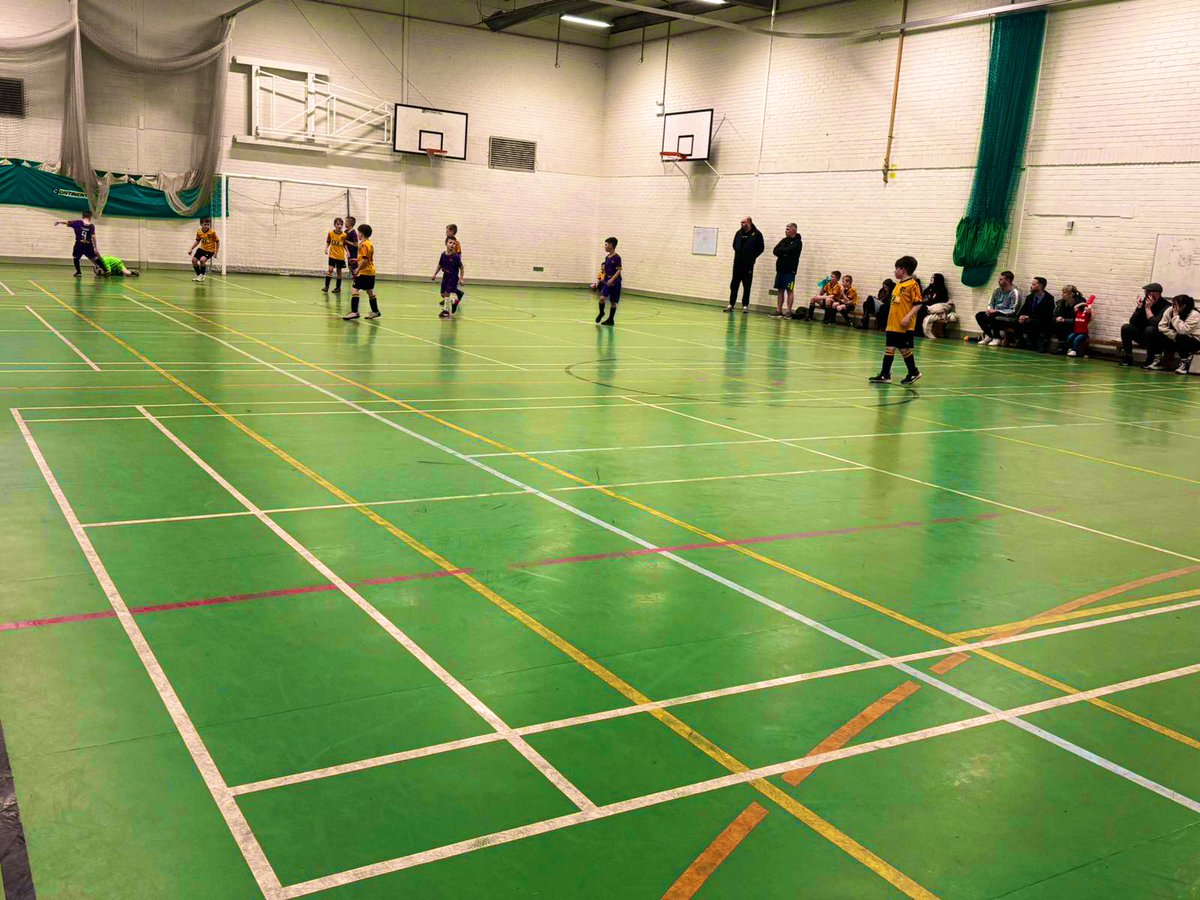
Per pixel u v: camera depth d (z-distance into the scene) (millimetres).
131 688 3295
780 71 22625
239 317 14820
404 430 7676
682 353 13961
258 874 2383
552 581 4562
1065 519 6223
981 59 18297
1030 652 4062
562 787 2840
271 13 23188
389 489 5977
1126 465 7965
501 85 26297
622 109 27391
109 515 5121
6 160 21000
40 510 5133
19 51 20625
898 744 3217
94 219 22125
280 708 3217
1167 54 15586
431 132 25391
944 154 19109
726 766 3014
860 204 20969
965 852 2646
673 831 2654
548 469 6723
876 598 4609
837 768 3043
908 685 3672
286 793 2730
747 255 22078
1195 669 3965
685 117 25078
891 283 19578
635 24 26125
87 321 13062
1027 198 17828
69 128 21219
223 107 22656
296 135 23875
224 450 6672
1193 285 15430
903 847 2652
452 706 3297
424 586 4398
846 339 17469
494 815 2680
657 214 26578
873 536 5605
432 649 3742
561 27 26797
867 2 20453
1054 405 11094
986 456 8031
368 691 3369
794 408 9828
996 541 5656
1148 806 2930
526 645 3836
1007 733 3338
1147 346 15297
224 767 2848
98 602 3998
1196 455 8523
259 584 4297
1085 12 16703
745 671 3715
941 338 18812
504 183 26906
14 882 2309
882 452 7945
